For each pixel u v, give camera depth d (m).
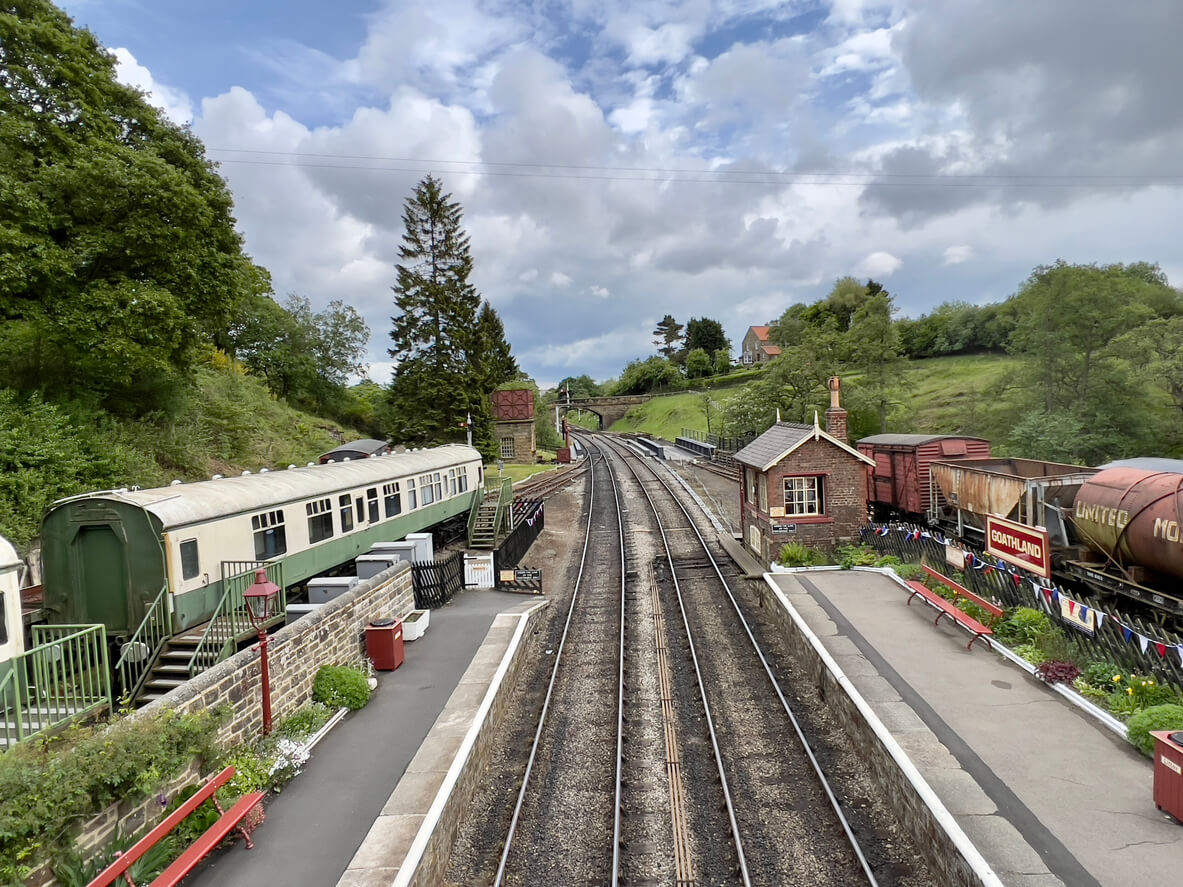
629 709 12.52
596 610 18.48
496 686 11.81
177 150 21.36
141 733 6.84
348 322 48.94
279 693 10.01
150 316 19.02
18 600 8.96
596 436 88.44
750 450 23.72
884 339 39.44
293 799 8.46
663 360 109.06
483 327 59.84
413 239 51.94
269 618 12.40
